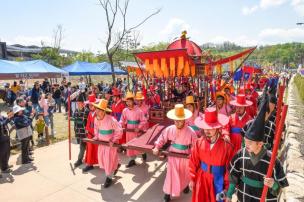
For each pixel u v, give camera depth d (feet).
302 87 57.67
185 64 18.60
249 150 9.06
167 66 18.39
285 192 14.49
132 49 82.23
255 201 9.39
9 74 48.34
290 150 20.62
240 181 9.86
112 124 17.97
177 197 16.48
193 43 23.56
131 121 21.72
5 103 63.57
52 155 24.32
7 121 21.34
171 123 22.06
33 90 43.32
